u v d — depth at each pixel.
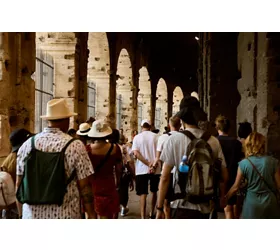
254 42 10.59
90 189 3.79
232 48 17.45
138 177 7.61
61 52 13.47
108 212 5.61
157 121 36.91
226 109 17.38
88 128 6.91
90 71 19.67
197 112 4.21
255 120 10.45
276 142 9.23
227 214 5.87
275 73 9.36
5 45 7.15
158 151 6.70
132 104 25.20
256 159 4.65
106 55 19.55
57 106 3.83
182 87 38.84
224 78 17.45
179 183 4.05
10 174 4.93
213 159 4.04
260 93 9.86
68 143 3.70
